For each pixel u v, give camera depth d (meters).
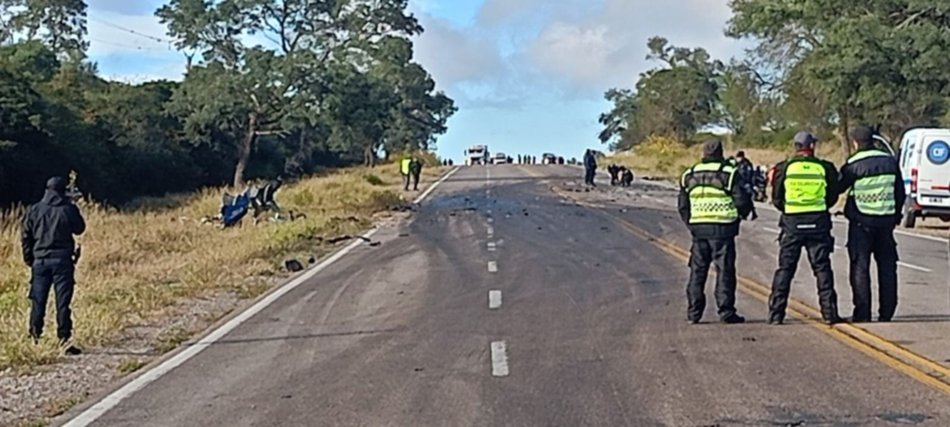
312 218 32.81
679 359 10.79
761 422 8.25
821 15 43.94
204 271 19.77
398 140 117.81
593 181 60.16
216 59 62.31
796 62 60.81
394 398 9.44
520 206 41.09
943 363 10.28
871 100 41.97
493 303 15.32
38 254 12.46
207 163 66.25
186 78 61.53
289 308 15.41
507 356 11.20
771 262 20.11
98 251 22.89
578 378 10.02
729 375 9.96
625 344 11.72
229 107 60.06
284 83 60.12
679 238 25.83
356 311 14.95
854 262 12.88
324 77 60.56
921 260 20.64
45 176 44.56
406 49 64.62
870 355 10.73
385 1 63.41
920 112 53.91
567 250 23.34
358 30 63.53
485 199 46.47
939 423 8.12
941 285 16.62
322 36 63.47
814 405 8.73
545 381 9.92
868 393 9.11
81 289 17.06
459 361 11.03
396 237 28.33
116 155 55.19
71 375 10.94
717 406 8.79
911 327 12.40
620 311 14.20
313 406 9.23
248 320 14.32
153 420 8.89
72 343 12.39
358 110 61.81
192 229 29.53
